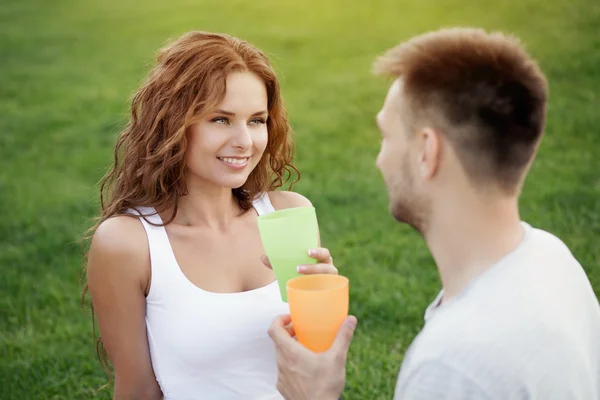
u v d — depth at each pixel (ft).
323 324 5.19
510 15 39.32
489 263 4.66
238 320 7.24
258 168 8.13
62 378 12.36
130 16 50.19
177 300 7.22
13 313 14.75
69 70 38.99
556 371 4.26
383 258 16.20
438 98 4.57
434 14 42.60
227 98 7.06
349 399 11.17
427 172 4.67
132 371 7.41
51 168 25.13
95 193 21.45
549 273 4.62
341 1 49.32
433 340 4.36
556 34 35.04
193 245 7.50
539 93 4.53
